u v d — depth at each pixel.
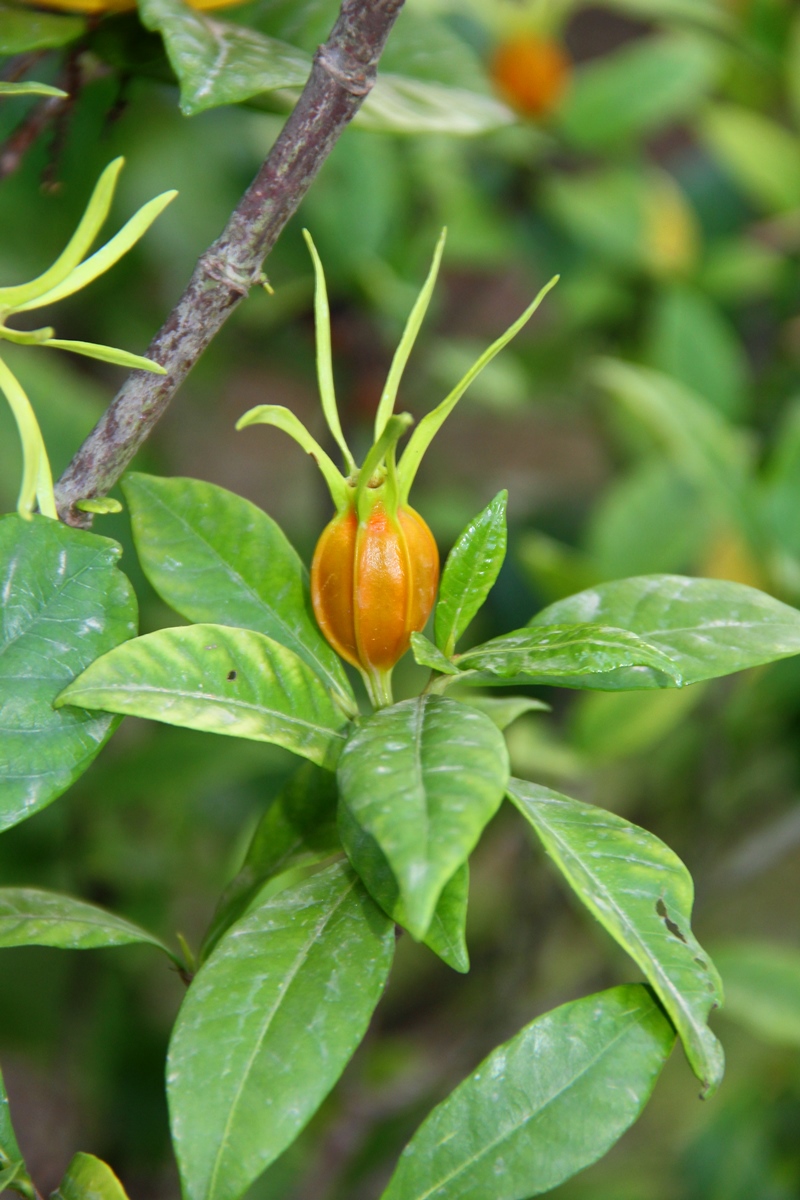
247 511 0.53
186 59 0.51
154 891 0.93
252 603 0.52
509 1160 0.50
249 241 0.50
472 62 0.57
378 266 0.90
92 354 0.49
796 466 0.76
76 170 0.84
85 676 0.50
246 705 0.51
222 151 0.96
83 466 0.51
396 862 0.47
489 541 0.52
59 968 0.97
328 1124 0.91
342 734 0.51
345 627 0.51
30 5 0.54
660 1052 0.50
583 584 0.80
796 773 0.95
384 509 0.51
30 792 0.50
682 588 0.53
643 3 0.94
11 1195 0.52
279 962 0.50
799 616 0.53
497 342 0.49
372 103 0.55
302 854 0.54
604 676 0.52
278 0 0.56
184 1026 0.49
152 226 0.96
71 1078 0.93
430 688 0.51
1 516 0.51
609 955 0.85
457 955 0.50
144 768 0.81
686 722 0.97
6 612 0.50
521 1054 0.50
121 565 0.82
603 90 0.96
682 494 0.88
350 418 0.97
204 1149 0.48
